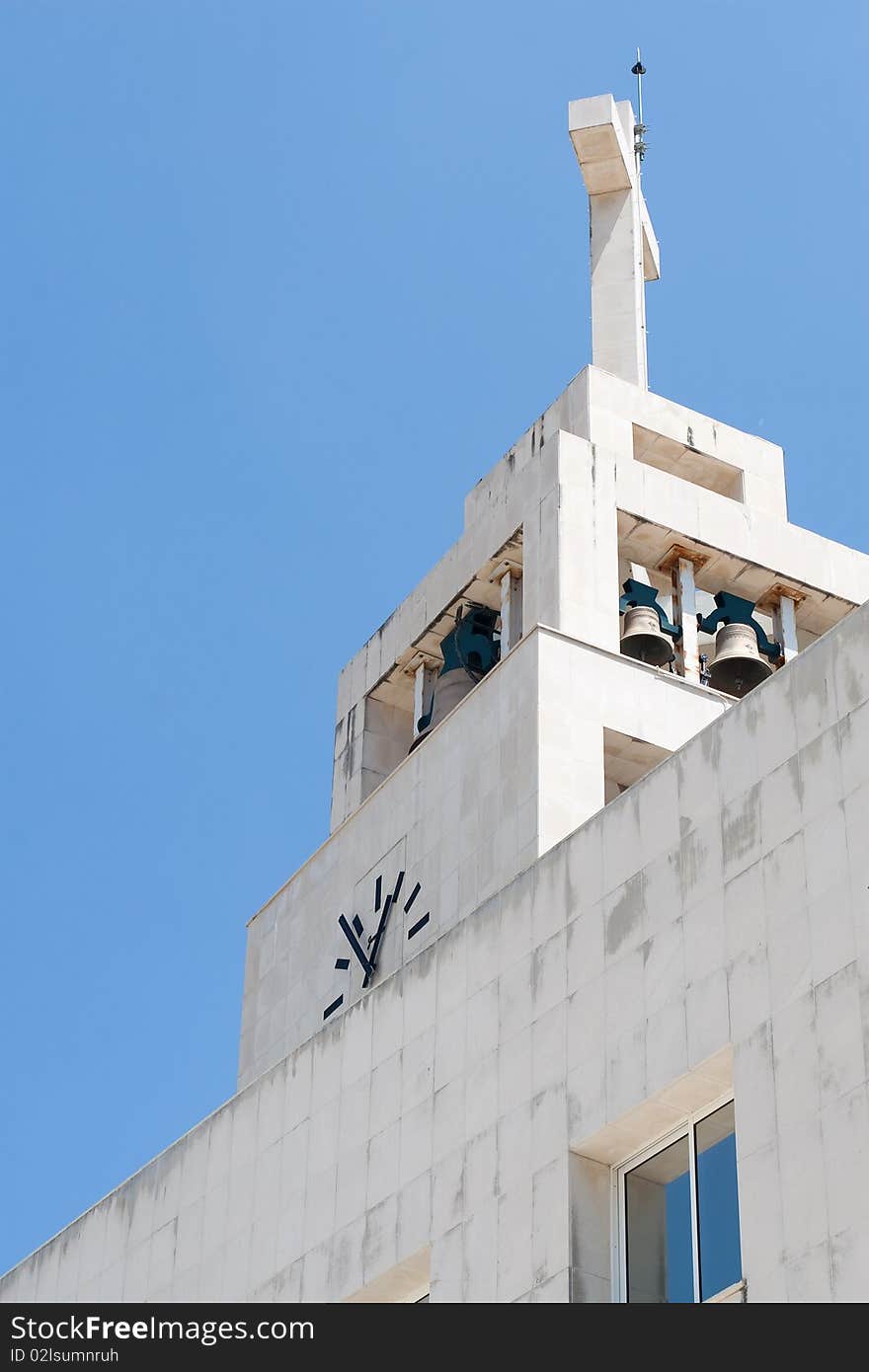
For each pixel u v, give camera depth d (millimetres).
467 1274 30688
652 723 39531
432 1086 33000
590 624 40938
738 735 30031
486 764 39688
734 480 46094
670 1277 28875
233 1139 37156
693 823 30156
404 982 34562
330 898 42844
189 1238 37000
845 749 28344
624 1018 29969
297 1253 34281
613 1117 29469
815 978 27391
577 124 48594
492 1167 31141
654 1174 29594
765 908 28516
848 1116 26234
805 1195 26312
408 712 46438
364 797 44969
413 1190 32469
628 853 31031
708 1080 28609
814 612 44219
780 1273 26203
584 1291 29141
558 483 42375
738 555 43344
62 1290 39344
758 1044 27672
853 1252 25578
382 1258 32469
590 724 39000
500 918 32969
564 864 32125
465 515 45281
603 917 31031
